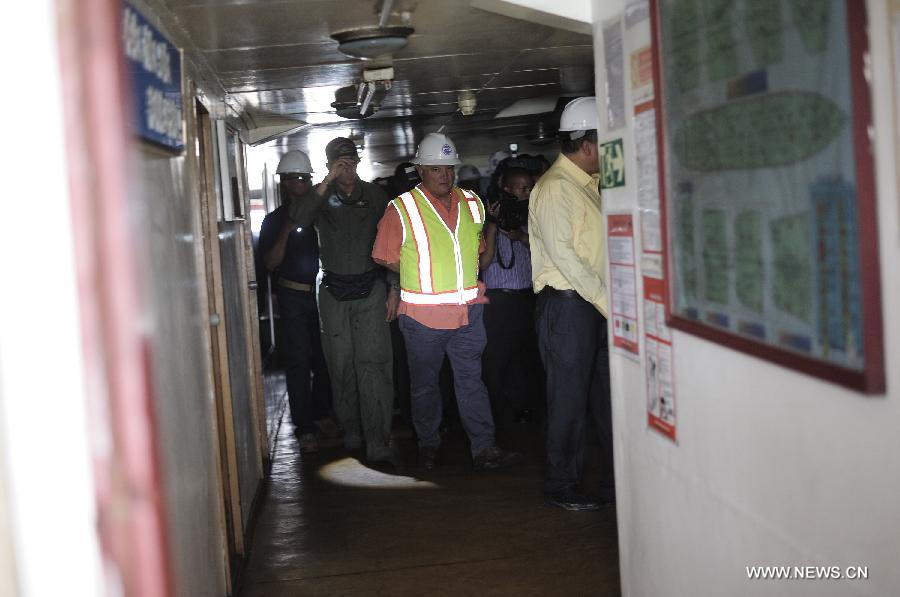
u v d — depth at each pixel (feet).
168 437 8.20
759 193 5.66
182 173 10.34
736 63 5.89
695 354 7.25
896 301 4.27
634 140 8.51
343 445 20.20
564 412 14.58
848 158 4.50
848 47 4.40
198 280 11.29
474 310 17.07
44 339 3.96
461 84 19.98
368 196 18.51
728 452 6.66
